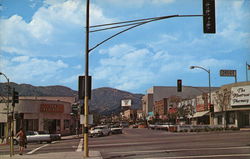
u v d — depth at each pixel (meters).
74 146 28.81
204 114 64.38
